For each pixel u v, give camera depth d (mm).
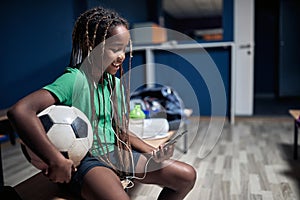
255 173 1973
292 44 5316
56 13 2834
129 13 3713
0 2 3029
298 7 5160
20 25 3012
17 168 2211
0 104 3182
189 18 10086
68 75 844
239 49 3742
